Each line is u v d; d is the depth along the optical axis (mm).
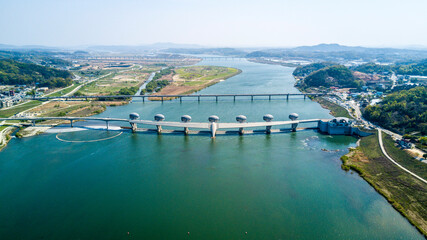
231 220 109688
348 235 101125
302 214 113125
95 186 136500
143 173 149125
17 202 124500
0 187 136875
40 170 153750
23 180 143250
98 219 111750
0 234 104688
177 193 129125
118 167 156500
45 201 124812
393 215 113062
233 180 140500
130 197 126625
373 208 117500
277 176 144500
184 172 149625
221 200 123188
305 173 148000
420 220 108875
